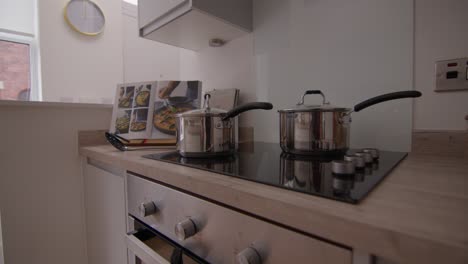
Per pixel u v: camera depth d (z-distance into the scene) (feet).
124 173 2.48
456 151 2.23
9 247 3.14
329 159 2.13
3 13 6.13
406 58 2.48
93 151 3.05
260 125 3.67
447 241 0.75
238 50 3.95
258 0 3.64
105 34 6.77
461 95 2.23
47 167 3.41
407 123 2.48
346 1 2.84
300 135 2.22
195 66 4.77
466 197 1.14
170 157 2.34
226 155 2.33
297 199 1.16
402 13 2.49
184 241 1.75
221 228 1.47
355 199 1.09
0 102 2.98
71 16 6.32
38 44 6.14
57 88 6.21
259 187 1.36
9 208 3.13
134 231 2.28
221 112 2.27
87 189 3.53
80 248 3.73
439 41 2.32
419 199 1.12
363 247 0.90
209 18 3.23
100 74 6.74
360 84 2.76
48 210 3.43
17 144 3.18
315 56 3.09
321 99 3.03
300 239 1.11
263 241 1.26
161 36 3.90
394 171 1.68
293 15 3.28
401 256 0.82
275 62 3.48
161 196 1.94
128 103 3.55
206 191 1.51
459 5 2.22
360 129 2.76
